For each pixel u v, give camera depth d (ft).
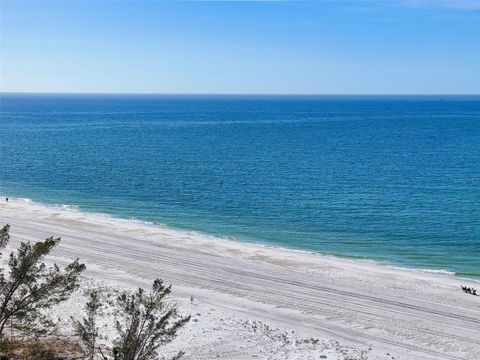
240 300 120.47
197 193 256.52
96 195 251.60
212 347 89.61
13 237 167.32
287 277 137.18
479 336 104.99
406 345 100.07
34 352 79.41
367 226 196.95
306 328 106.11
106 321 95.14
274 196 249.55
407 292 128.26
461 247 172.24
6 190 258.78
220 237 180.24
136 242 166.50
